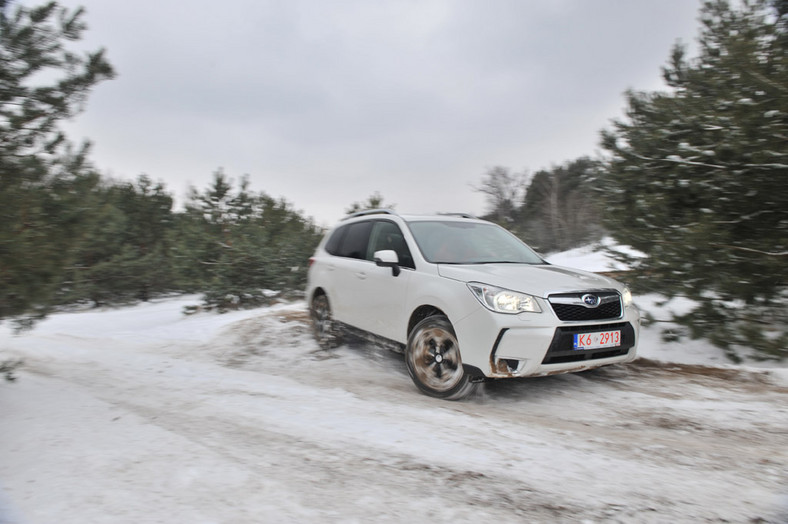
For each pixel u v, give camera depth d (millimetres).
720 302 5691
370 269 5547
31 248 3818
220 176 13766
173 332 8570
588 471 2701
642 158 6812
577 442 3178
